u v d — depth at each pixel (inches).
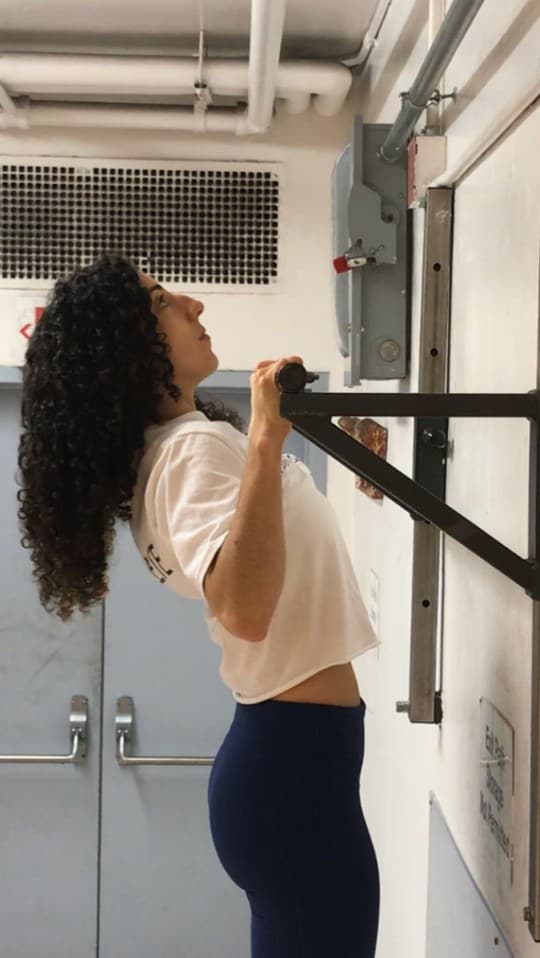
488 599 41.6
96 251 83.1
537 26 33.4
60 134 82.4
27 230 82.8
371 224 57.5
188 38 73.8
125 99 80.4
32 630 92.0
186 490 36.7
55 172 82.5
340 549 43.8
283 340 84.7
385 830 68.4
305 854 41.8
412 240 58.7
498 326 39.5
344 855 42.1
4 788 92.6
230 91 75.4
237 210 83.6
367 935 42.7
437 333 48.4
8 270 83.1
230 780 43.0
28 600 92.0
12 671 92.4
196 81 72.0
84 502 41.3
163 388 42.1
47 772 92.7
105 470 40.9
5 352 83.7
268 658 42.0
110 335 40.1
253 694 42.9
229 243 83.7
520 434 37.0
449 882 47.9
